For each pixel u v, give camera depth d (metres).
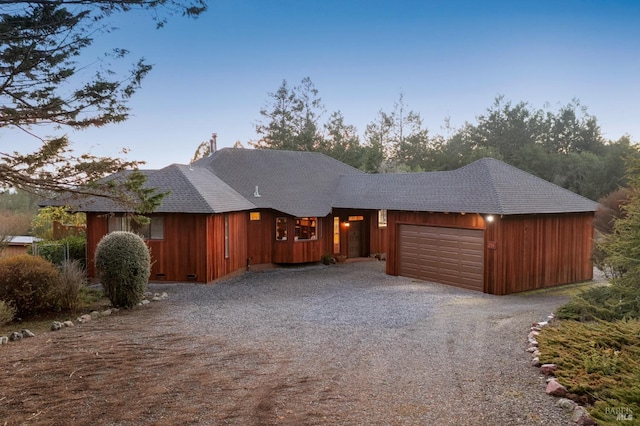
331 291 14.55
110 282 11.15
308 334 8.71
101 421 4.59
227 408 5.03
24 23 5.36
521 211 14.34
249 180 21.48
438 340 8.21
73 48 5.86
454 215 15.81
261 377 6.15
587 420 4.51
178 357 7.00
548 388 5.45
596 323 8.29
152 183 17.19
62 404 5.02
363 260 22.72
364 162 40.91
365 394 5.54
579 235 16.78
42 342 7.79
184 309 11.38
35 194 6.61
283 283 16.25
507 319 9.98
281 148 43.16
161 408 4.98
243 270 18.98
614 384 5.05
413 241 17.52
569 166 39.75
